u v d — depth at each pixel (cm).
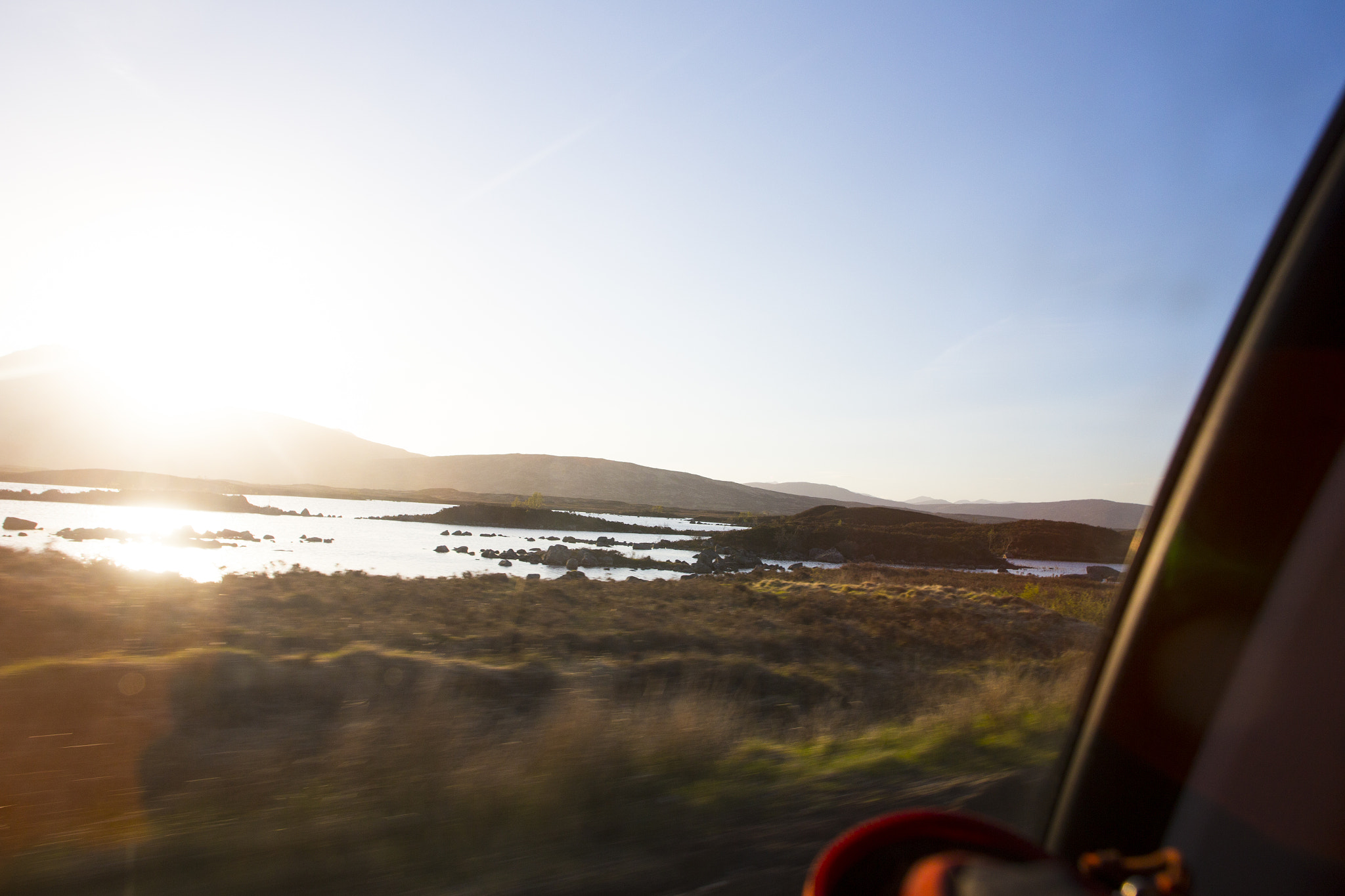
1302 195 217
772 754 891
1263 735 197
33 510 9606
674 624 2355
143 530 7419
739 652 2048
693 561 9088
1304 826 182
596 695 1344
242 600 2094
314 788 682
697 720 938
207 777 730
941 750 888
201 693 1091
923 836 120
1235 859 199
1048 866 97
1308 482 202
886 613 3147
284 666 1280
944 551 12962
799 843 584
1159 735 232
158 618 1599
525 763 738
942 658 2355
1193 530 231
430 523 14088
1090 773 259
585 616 2366
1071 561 14025
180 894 477
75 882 491
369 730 811
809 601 3394
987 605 3759
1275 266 223
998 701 1136
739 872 530
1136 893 87
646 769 767
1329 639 186
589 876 519
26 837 564
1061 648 2752
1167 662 233
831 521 15288
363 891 489
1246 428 222
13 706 934
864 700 1631
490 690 1351
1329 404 202
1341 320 203
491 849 559
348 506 19038
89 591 1894
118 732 891
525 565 7044
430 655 1545
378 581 3061
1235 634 213
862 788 727
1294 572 200
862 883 111
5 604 1502
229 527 9144
